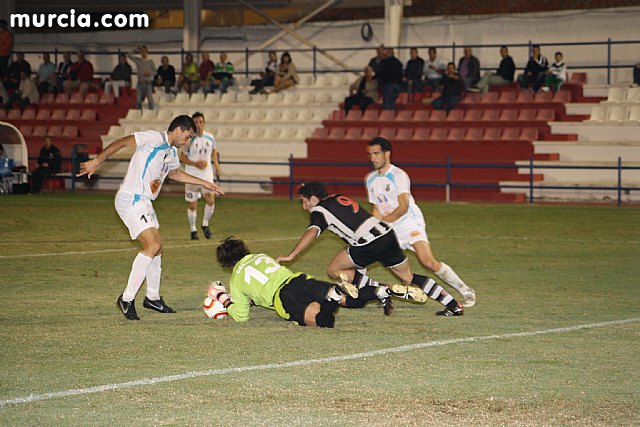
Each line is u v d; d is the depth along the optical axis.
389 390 13.24
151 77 67.06
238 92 71.50
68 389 13.20
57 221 39.44
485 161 57.47
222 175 61.41
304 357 15.21
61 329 17.50
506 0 70.62
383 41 72.06
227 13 76.69
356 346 16.05
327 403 12.59
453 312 18.94
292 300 17.45
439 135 60.31
